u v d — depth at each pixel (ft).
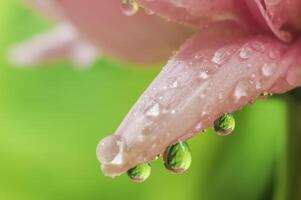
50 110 1.06
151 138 0.40
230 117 0.43
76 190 1.03
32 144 1.04
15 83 1.09
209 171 0.93
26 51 0.80
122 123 0.41
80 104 1.06
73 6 0.56
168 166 0.42
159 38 0.54
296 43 0.43
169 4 0.43
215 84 0.42
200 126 0.41
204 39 0.44
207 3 0.43
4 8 1.10
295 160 0.59
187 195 0.96
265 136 0.91
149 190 0.98
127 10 0.48
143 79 1.04
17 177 1.03
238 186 0.92
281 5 0.43
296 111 0.58
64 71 1.09
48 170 1.03
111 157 0.40
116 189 1.00
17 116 1.07
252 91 0.42
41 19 1.09
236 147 0.92
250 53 0.43
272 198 0.91
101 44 0.57
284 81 0.42
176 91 0.42
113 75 1.05
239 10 0.44
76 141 1.04
